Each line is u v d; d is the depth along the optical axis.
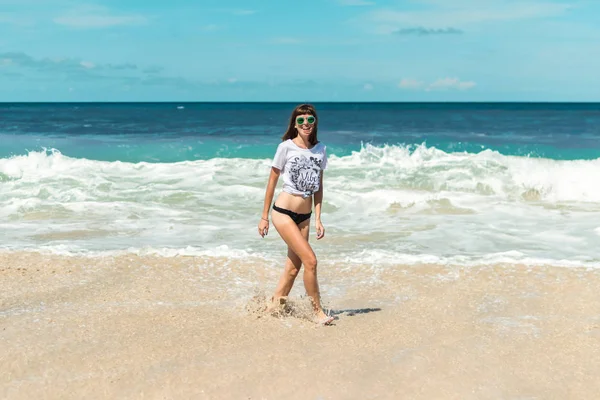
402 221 9.09
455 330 4.76
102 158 18.06
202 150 19.62
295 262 5.00
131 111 77.25
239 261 6.77
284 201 4.89
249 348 4.34
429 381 3.84
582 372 3.98
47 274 6.24
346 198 10.54
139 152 19.16
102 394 3.63
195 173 13.71
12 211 9.53
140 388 3.70
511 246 7.55
